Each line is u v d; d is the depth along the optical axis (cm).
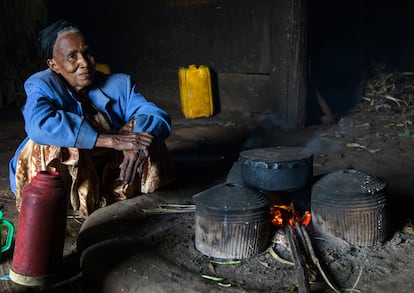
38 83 326
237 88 770
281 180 288
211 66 798
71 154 330
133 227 315
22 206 277
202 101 760
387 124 683
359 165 498
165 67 882
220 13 768
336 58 843
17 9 905
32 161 339
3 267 305
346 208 277
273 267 264
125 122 373
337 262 267
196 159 524
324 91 837
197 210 278
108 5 966
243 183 303
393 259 272
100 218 327
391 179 450
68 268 300
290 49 670
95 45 1014
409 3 883
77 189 348
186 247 287
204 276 254
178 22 838
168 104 877
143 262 265
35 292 281
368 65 858
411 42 891
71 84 344
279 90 696
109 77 369
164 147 377
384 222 283
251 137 637
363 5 845
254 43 729
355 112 766
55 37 332
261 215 269
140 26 910
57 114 318
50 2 1067
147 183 369
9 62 891
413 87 823
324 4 829
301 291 231
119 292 250
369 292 241
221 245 270
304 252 272
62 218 282
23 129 698
